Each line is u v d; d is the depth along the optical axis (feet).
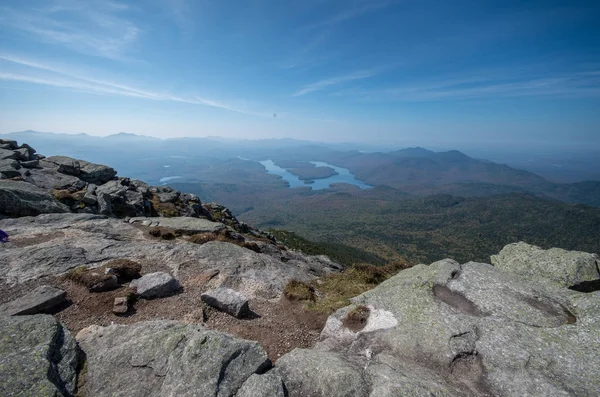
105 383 23.81
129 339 28.68
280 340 36.09
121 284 43.39
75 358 25.71
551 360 25.76
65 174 103.96
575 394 22.38
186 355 24.97
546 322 30.71
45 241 55.36
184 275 49.60
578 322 29.76
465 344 28.45
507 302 34.01
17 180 86.43
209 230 80.07
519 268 43.47
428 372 25.88
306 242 285.43
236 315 39.81
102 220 72.02
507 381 24.40
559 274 39.58
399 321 33.19
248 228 148.46
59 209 75.20
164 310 39.14
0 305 34.17
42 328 27.17
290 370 25.62
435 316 32.65
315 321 40.32
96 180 112.27
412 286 38.88
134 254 54.34
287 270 59.82
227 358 24.97
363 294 40.93
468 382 25.12
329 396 22.81
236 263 56.34
